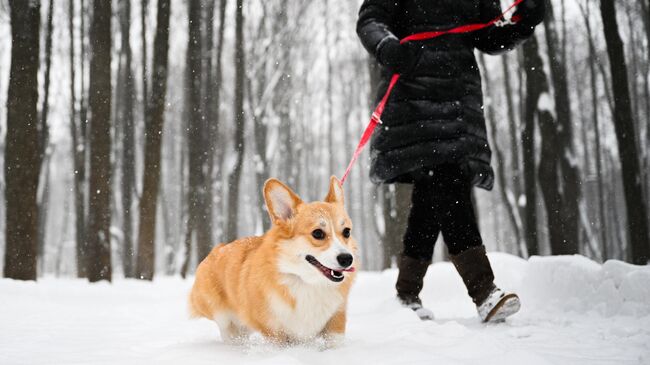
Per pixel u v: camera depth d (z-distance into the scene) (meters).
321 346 3.49
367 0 4.87
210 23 20.42
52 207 47.25
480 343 3.05
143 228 12.97
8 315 5.45
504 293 4.25
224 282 3.91
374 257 43.59
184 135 26.95
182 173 27.22
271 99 24.77
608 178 30.45
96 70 11.74
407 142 4.66
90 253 11.27
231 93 29.20
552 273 5.36
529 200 12.84
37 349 3.48
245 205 41.09
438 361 2.73
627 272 4.62
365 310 5.47
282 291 3.45
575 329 3.95
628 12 22.25
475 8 4.97
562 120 14.47
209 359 3.04
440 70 4.70
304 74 27.47
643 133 26.81
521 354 2.71
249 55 23.23
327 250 3.43
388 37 4.48
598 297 4.71
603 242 25.61
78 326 4.79
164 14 13.51
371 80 16.23
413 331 3.64
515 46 5.04
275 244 3.52
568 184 13.75
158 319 5.36
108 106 11.79
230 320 3.96
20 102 9.28
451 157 4.54
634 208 11.02
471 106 4.76
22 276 9.05
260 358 3.07
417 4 4.85
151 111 13.32
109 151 11.76
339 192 4.07
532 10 4.80
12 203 9.15
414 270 4.80
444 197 4.57
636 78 23.47
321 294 3.50
